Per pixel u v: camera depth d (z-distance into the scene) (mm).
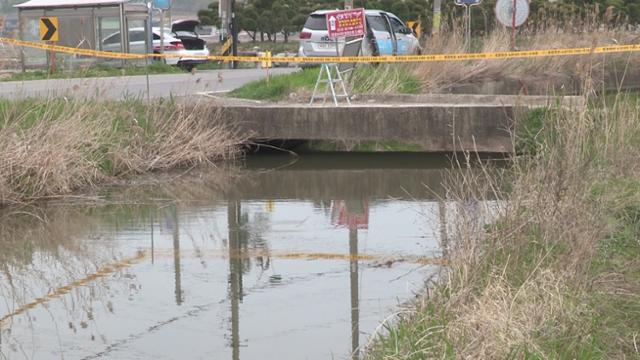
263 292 19141
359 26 40188
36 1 65812
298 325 17031
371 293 18844
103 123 32219
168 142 33719
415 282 19453
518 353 12930
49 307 18375
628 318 14859
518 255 17000
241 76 57656
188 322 17359
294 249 22672
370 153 37656
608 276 16453
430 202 28031
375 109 35906
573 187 19703
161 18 73688
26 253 22531
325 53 58125
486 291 15109
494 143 35344
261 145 37500
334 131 36125
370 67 45250
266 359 15359
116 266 21328
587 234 17484
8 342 16406
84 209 27281
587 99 26531
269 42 124062
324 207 27672
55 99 31938
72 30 64875
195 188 30547
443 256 20453
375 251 22234
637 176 22391
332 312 17719
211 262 21547
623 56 56969
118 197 28922
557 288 14914
